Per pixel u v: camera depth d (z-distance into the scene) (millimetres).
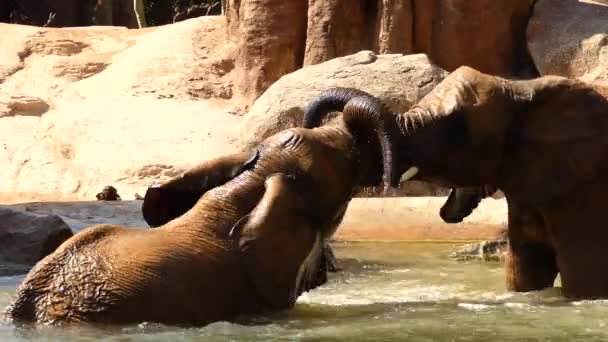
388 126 11141
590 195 12188
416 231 19125
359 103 11156
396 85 25094
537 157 12148
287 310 10219
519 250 12820
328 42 29672
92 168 28422
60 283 9562
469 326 10000
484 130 11961
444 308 11141
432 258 16375
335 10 29578
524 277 12820
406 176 11922
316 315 10531
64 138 30359
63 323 9375
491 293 12680
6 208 15391
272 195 9953
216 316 9727
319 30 29750
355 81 25281
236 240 9930
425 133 11766
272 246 9906
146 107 31703
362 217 19609
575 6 29422
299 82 25828
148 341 8953
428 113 11875
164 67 34219
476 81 12172
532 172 12172
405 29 28891
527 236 12719
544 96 12219
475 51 28953
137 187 27094
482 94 12070
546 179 12148
